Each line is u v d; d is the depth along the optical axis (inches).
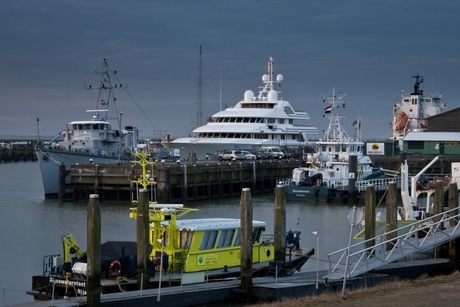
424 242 1956.2
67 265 1704.0
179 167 4074.8
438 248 2140.7
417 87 6835.6
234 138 5920.3
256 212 3602.4
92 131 4815.5
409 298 1514.5
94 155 4584.2
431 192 2994.6
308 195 4065.0
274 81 6348.4
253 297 1685.5
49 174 4384.8
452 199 2332.7
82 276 1653.5
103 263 1683.1
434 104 6815.9
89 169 4178.2
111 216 3425.2
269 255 1930.4
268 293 1664.6
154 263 1749.5
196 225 1807.3
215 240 1824.6
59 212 3654.0
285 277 1809.8
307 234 2851.9
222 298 1675.7
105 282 1657.2
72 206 3941.9
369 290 1637.6
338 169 4227.4
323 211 3651.6
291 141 6087.6
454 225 2262.6
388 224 2159.2
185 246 1785.2
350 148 4431.6
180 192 4094.5
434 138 5713.6
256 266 1859.0
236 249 1857.8
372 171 4320.9
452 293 1552.7
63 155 4448.8
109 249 1736.0
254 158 5255.9
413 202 2839.6
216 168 4402.1
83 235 2866.6
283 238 1873.8
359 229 2851.9
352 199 3996.1
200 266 1795.0
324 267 2142.0
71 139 4820.4
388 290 1632.6
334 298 1561.3
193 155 4859.7
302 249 2101.4
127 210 3686.0
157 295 1590.8
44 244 2684.5
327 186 4094.5
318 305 1509.6
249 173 4712.1
